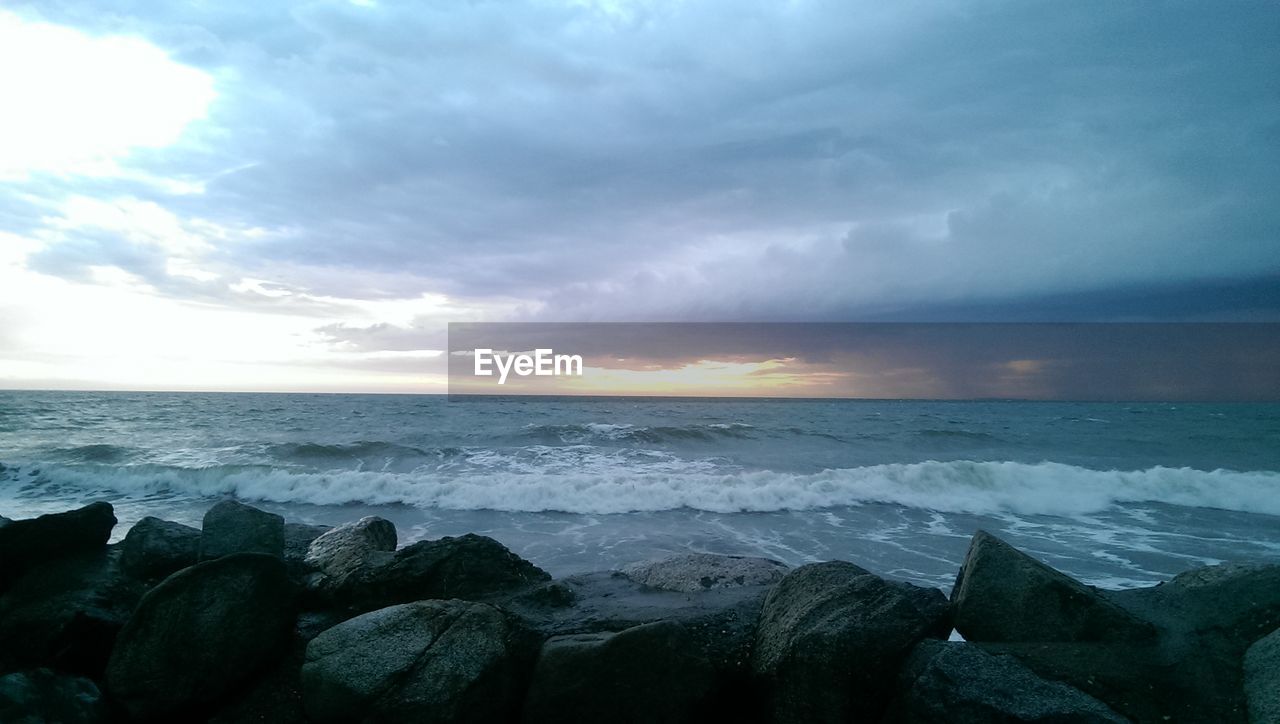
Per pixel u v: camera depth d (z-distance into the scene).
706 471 19.72
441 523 13.53
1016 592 4.61
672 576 6.34
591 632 4.66
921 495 16.00
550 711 4.14
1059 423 36.62
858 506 15.21
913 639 4.07
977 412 47.09
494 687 4.25
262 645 4.84
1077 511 15.06
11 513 14.38
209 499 15.71
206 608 4.74
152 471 17.06
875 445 26.09
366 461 20.84
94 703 4.39
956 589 5.16
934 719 3.57
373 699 4.10
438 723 4.02
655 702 4.11
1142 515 14.76
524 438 26.11
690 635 4.64
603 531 12.83
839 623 4.12
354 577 5.56
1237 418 41.47
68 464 17.66
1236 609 4.45
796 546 11.78
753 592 5.64
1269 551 11.56
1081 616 4.36
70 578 5.52
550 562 10.65
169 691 4.46
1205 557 11.13
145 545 6.08
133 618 4.68
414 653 4.29
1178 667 3.92
